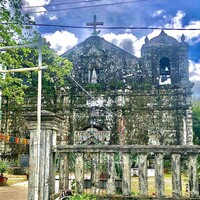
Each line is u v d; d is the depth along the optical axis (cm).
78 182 773
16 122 3092
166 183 1852
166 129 2905
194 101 4800
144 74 3077
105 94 3033
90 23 3188
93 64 3203
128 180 760
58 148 791
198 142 3662
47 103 3086
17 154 3017
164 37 3131
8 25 1408
